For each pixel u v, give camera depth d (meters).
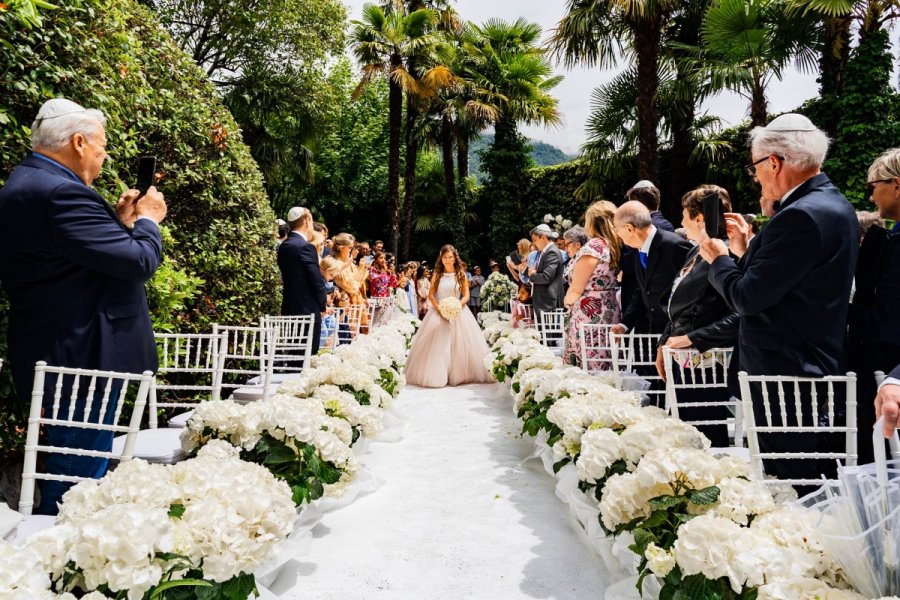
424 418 5.29
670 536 1.69
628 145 12.66
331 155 24.33
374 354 4.79
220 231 5.23
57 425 2.19
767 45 9.85
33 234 2.24
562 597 2.13
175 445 2.80
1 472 3.17
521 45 21.00
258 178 6.01
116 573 1.20
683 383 2.86
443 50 18.52
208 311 5.08
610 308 4.75
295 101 17.17
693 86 11.17
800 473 2.17
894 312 2.16
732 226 2.73
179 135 4.93
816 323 2.08
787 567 1.29
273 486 1.83
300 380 3.49
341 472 2.57
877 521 1.22
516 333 6.21
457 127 20.91
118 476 1.59
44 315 2.31
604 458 2.24
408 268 14.51
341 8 17.09
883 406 1.43
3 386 2.87
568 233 6.89
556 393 3.47
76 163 2.42
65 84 3.24
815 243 2.01
